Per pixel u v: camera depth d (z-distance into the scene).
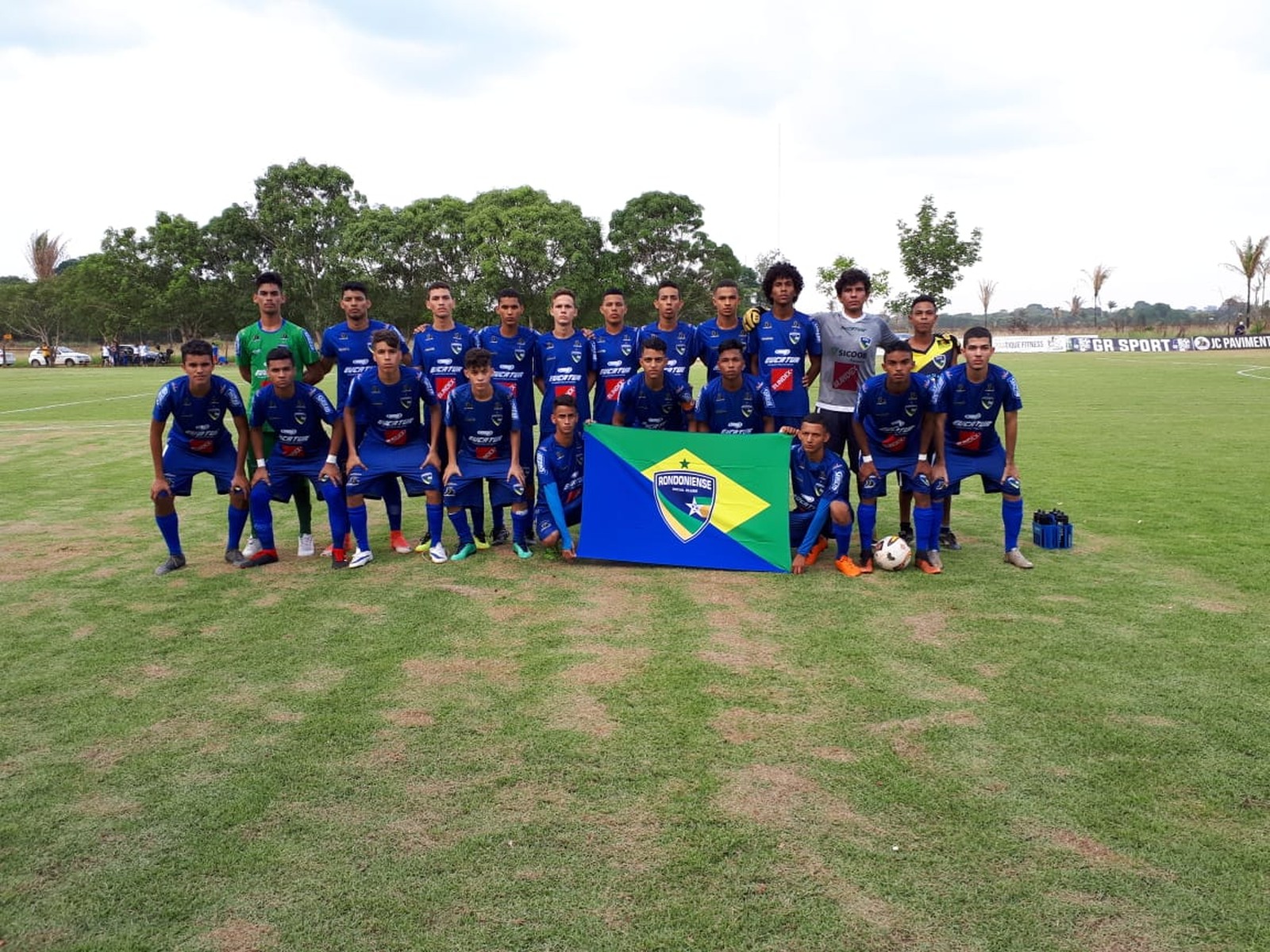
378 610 5.15
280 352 6.04
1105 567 5.88
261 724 3.60
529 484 7.22
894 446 6.07
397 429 6.44
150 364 50.81
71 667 4.24
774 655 4.30
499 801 2.96
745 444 6.11
